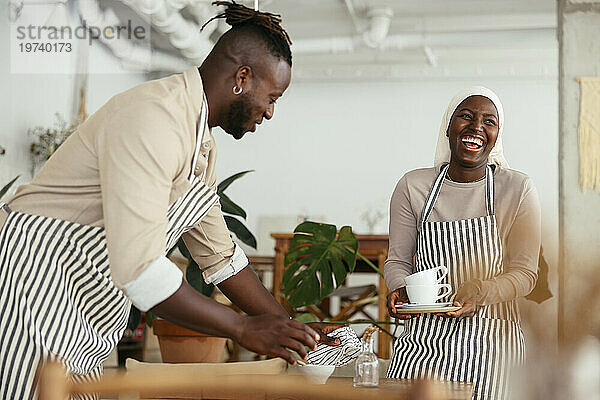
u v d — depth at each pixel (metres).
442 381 1.50
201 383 0.54
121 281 1.11
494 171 1.97
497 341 1.76
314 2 7.34
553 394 0.25
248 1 7.10
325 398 0.52
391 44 8.03
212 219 1.63
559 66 3.69
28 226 1.32
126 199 1.14
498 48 8.20
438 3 7.37
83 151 1.32
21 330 1.26
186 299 1.10
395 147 9.03
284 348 1.05
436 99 9.00
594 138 3.59
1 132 5.31
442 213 1.97
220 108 1.38
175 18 6.90
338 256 2.82
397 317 1.89
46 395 0.55
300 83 9.26
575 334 0.25
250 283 1.67
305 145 9.18
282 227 9.02
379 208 8.93
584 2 3.65
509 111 8.77
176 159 1.23
